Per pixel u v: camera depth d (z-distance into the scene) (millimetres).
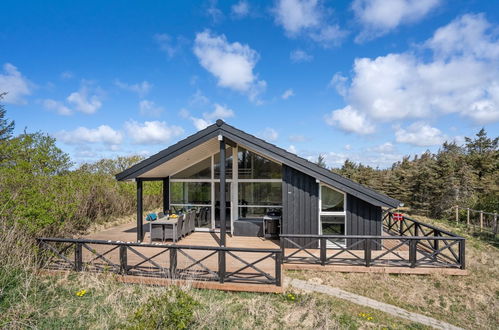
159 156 7219
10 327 3531
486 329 4133
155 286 5027
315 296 4793
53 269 5531
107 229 9758
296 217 7164
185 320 3363
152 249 7094
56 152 11992
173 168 8914
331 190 7117
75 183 9867
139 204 7781
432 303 4773
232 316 4094
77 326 3734
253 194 8773
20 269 5012
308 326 3916
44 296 4477
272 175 8688
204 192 9242
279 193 8664
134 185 13719
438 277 5492
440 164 20062
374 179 28453
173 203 9391
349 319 4160
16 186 6961
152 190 14891
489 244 8648
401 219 8969
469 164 21781
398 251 7008
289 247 7180
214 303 4320
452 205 16922
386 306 4617
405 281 5406
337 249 6926
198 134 7090
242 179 8773
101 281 5078
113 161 20156
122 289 4824
